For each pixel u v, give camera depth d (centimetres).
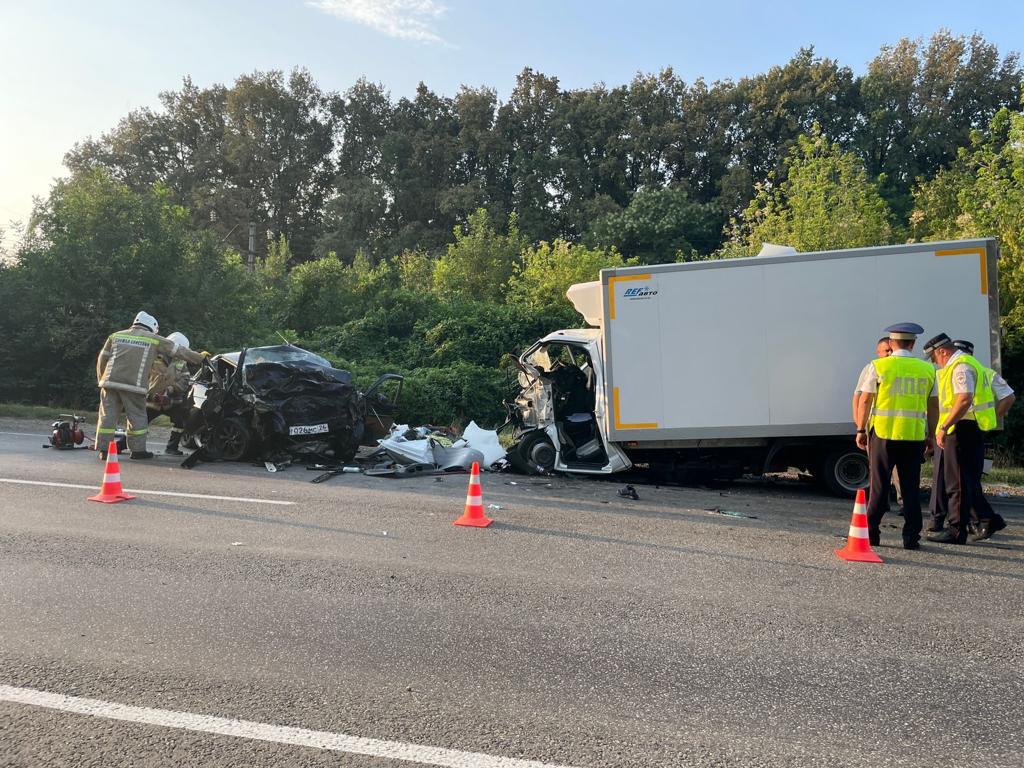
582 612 448
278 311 2691
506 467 1053
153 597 454
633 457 993
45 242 2020
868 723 317
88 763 271
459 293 2800
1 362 1953
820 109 5400
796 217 2136
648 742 296
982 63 5503
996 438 1519
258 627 410
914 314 868
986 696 346
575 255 2509
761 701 336
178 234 2123
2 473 874
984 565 583
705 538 652
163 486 826
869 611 463
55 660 360
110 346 1013
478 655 379
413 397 1861
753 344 905
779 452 941
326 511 721
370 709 318
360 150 6831
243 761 275
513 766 275
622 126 5928
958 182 2170
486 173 6119
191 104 6819
